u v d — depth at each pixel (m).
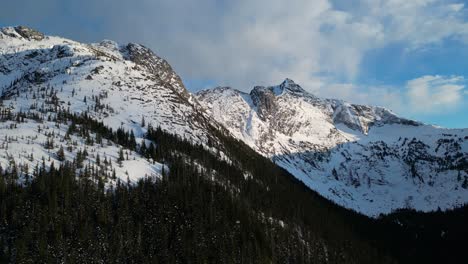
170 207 159.00
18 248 120.50
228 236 160.50
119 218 143.88
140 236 140.88
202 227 156.75
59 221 133.38
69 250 127.19
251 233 168.75
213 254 149.75
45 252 122.00
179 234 150.75
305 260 177.12
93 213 143.25
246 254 156.88
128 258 133.62
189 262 141.75
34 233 127.38
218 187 188.75
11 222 130.12
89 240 131.75
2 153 163.00
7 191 138.75
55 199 138.12
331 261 191.50
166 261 138.50
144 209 154.00
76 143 188.88
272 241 170.75
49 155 170.62
